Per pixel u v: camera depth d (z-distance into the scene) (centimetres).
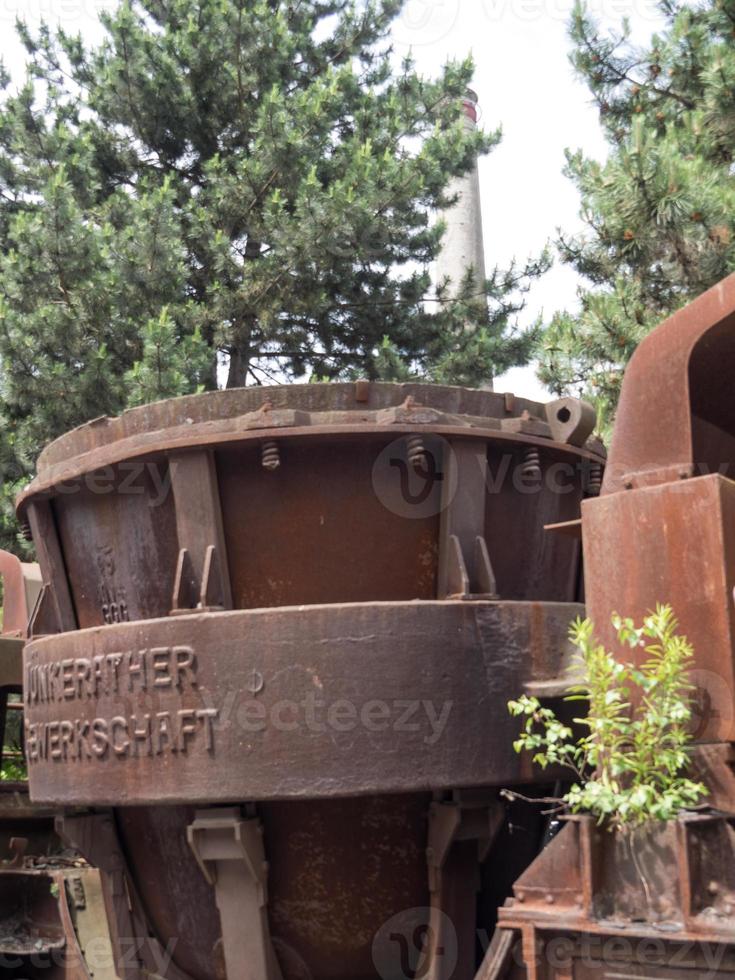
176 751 433
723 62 1265
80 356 1661
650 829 356
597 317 1235
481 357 1855
